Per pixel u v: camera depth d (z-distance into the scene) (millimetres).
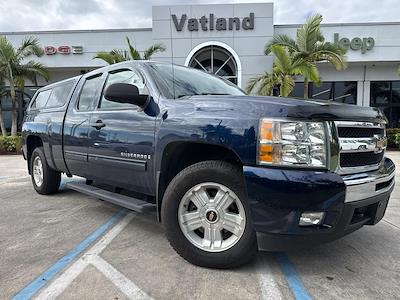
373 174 3201
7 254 3717
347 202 2879
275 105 2951
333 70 22109
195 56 20094
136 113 3859
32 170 6855
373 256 3631
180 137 3301
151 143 3621
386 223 4797
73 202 6004
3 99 23531
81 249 3838
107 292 2904
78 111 5023
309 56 16969
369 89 22094
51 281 3098
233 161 3307
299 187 2777
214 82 4535
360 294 2871
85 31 21969
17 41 21906
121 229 4520
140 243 4000
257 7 19812
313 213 2828
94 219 4980
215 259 3238
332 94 22266
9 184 8109
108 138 4199
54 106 5906
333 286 3002
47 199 6246
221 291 2906
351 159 3082
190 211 3393
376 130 3432
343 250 3785
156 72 4027
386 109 22266
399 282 3078
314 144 2859
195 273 3225
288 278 3141
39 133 6121
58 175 6438
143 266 3381
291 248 2906
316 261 3500
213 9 19906
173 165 3592
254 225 2949
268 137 2881
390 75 21922
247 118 3002
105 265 3414
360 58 20781
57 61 22109
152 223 4773
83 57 22094
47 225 4730
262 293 2877
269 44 17969
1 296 2855
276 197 2826
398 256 3635
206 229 3301
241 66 19984
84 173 4945
